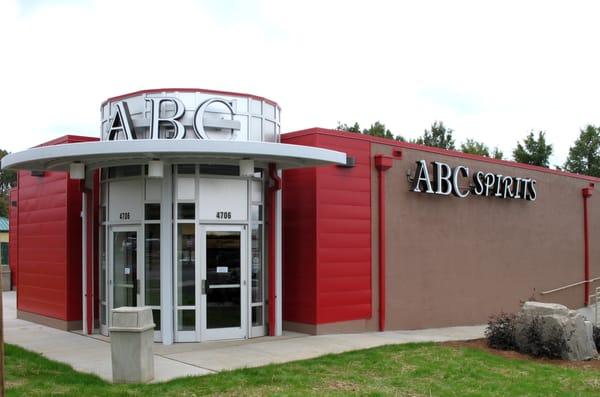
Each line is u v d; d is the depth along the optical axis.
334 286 13.71
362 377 9.23
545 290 20.62
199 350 11.29
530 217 20.09
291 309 13.88
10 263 26.91
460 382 9.20
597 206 23.56
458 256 17.12
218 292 12.35
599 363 11.41
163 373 9.35
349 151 14.21
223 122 11.90
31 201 15.91
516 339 12.11
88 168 12.85
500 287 18.66
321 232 13.51
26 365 9.75
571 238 22.08
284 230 14.14
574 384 9.41
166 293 11.95
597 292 21.58
